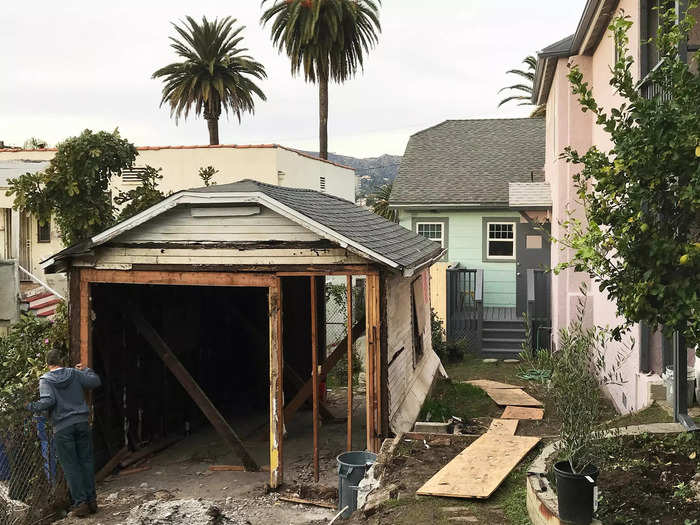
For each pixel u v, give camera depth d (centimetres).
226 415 1298
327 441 1113
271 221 883
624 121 535
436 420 1086
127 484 931
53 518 805
